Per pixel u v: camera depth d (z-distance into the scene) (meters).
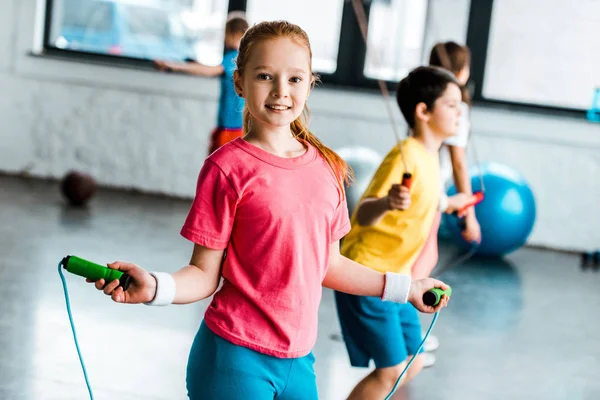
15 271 4.04
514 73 6.42
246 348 1.61
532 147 6.21
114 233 5.17
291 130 1.73
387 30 6.49
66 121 6.71
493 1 6.29
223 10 6.86
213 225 1.61
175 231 5.43
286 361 1.63
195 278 1.60
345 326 2.37
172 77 6.57
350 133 6.40
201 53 6.93
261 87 1.62
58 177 6.78
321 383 3.02
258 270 1.61
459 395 3.06
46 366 2.90
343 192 1.73
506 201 5.48
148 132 6.66
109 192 6.56
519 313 4.33
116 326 3.40
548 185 6.23
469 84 6.28
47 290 3.78
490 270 5.29
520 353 3.66
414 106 2.54
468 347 3.67
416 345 2.45
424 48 6.50
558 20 6.33
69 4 6.89
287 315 1.62
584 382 3.35
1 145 6.78
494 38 6.39
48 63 6.66
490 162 6.17
